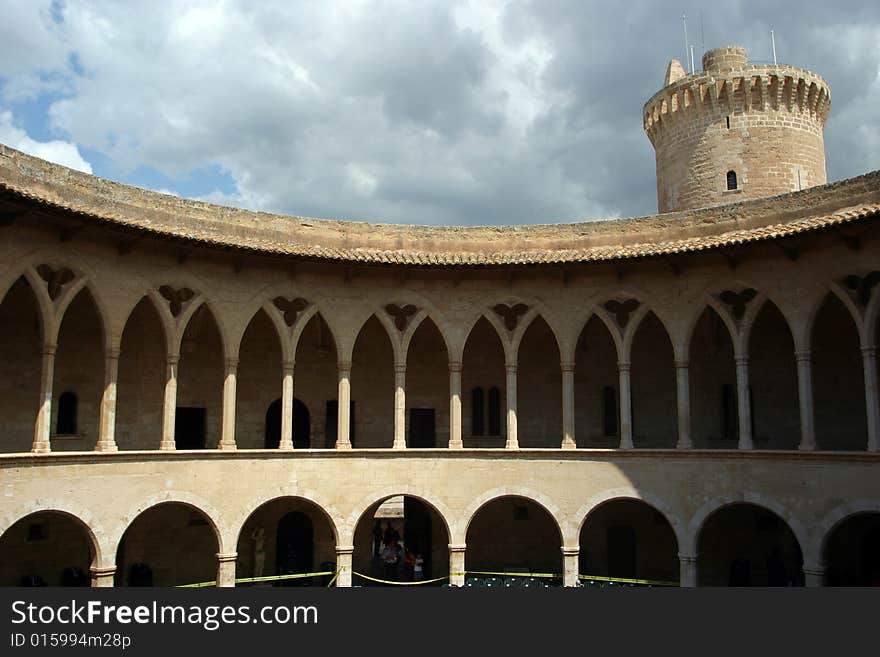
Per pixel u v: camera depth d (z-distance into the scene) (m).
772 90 52.75
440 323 40.00
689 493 36.03
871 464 31.48
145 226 31.17
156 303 34.72
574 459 38.00
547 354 45.06
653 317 44.09
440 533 44.69
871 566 38.47
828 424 39.03
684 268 37.56
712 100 53.81
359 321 39.44
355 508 37.59
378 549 46.44
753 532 41.41
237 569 41.53
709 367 42.41
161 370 39.75
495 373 45.22
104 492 31.92
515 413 39.50
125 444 38.16
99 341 37.50
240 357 42.53
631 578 43.09
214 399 41.44
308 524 43.69
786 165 52.72
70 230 31.14
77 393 36.59
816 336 39.75
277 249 35.22
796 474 33.47
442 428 44.88
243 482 35.84
